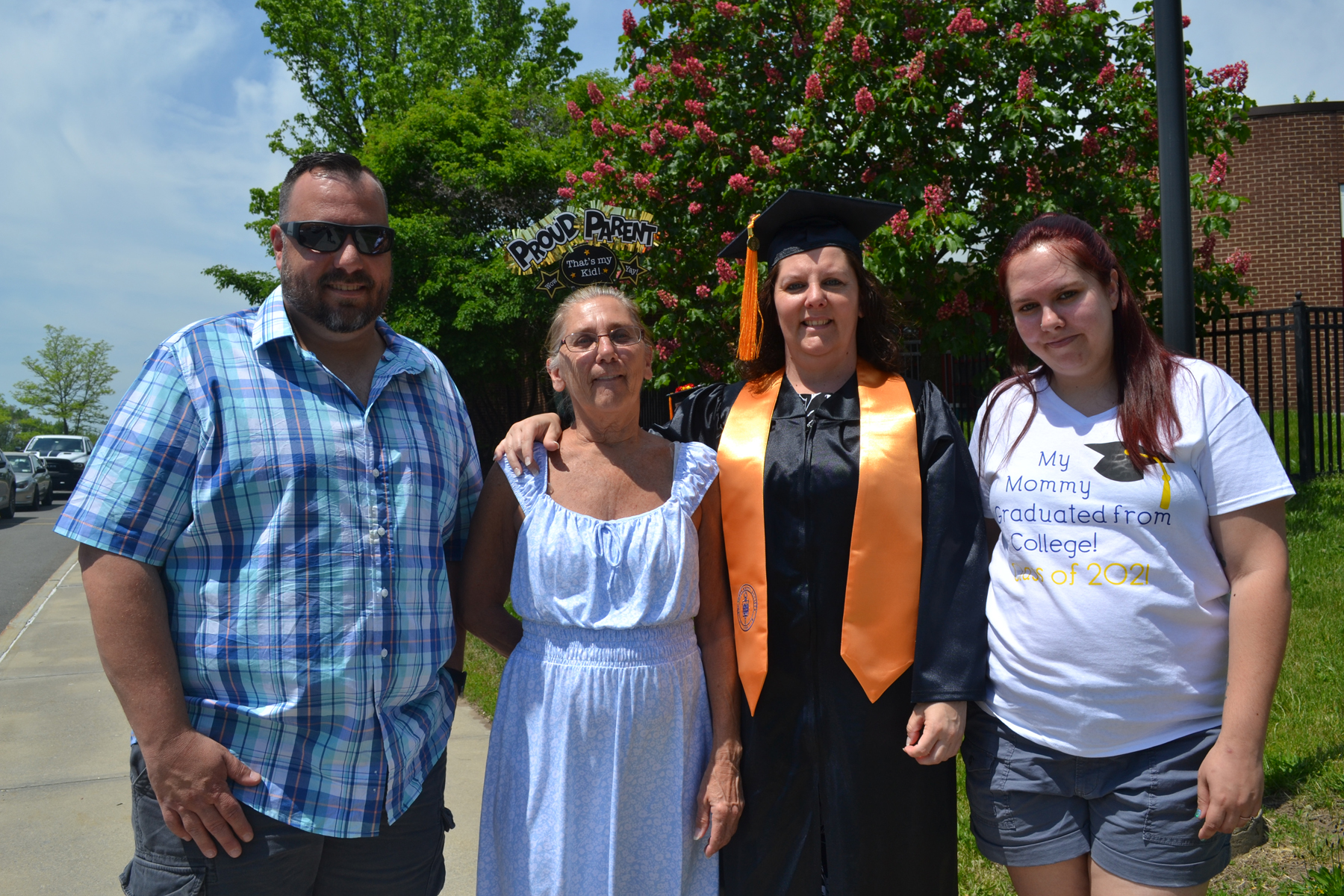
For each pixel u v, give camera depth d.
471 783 4.04
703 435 2.50
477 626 2.28
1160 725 1.80
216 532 1.80
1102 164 5.66
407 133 15.66
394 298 14.56
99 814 3.85
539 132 18.11
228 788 1.76
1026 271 1.92
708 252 6.32
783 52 6.43
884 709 2.09
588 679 2.03
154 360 1.83
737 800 2.15
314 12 22.30
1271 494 1.74
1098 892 1.86
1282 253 14.51
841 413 2.27
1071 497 1.86
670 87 6.50
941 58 5.55
